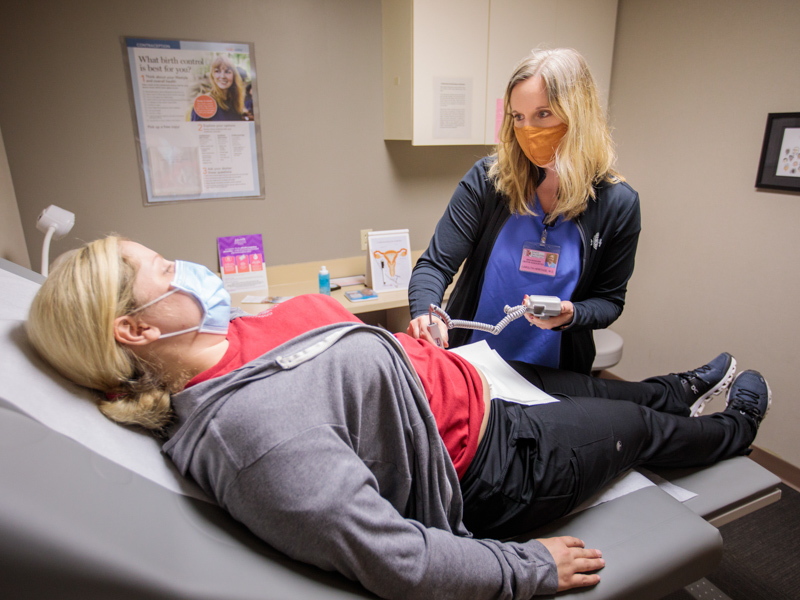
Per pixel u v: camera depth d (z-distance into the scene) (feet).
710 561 3.34
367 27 7.78
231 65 7.15
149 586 1.89
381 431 2.72
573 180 3.97
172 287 2.61
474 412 3.32
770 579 5.41
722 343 7.63
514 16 7.45
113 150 6.90
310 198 8.18
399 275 8.34
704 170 7.59
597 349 7.57
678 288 8.22
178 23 6.77
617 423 3.64
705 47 7.34
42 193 6.73
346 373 2.58
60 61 6.39
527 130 3.99
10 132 6.41
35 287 3.44
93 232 7.09
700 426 4.20
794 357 6.72
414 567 2.32
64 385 2.50
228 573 2.13
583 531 3.33
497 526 3.22
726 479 4.14
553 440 3.38
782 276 6.73
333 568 2.32
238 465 2.26
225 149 7.45
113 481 2.16
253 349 2.85
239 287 7.97
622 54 8.74
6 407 2.13
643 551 3.16
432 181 9.01
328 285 7.83
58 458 2.05
